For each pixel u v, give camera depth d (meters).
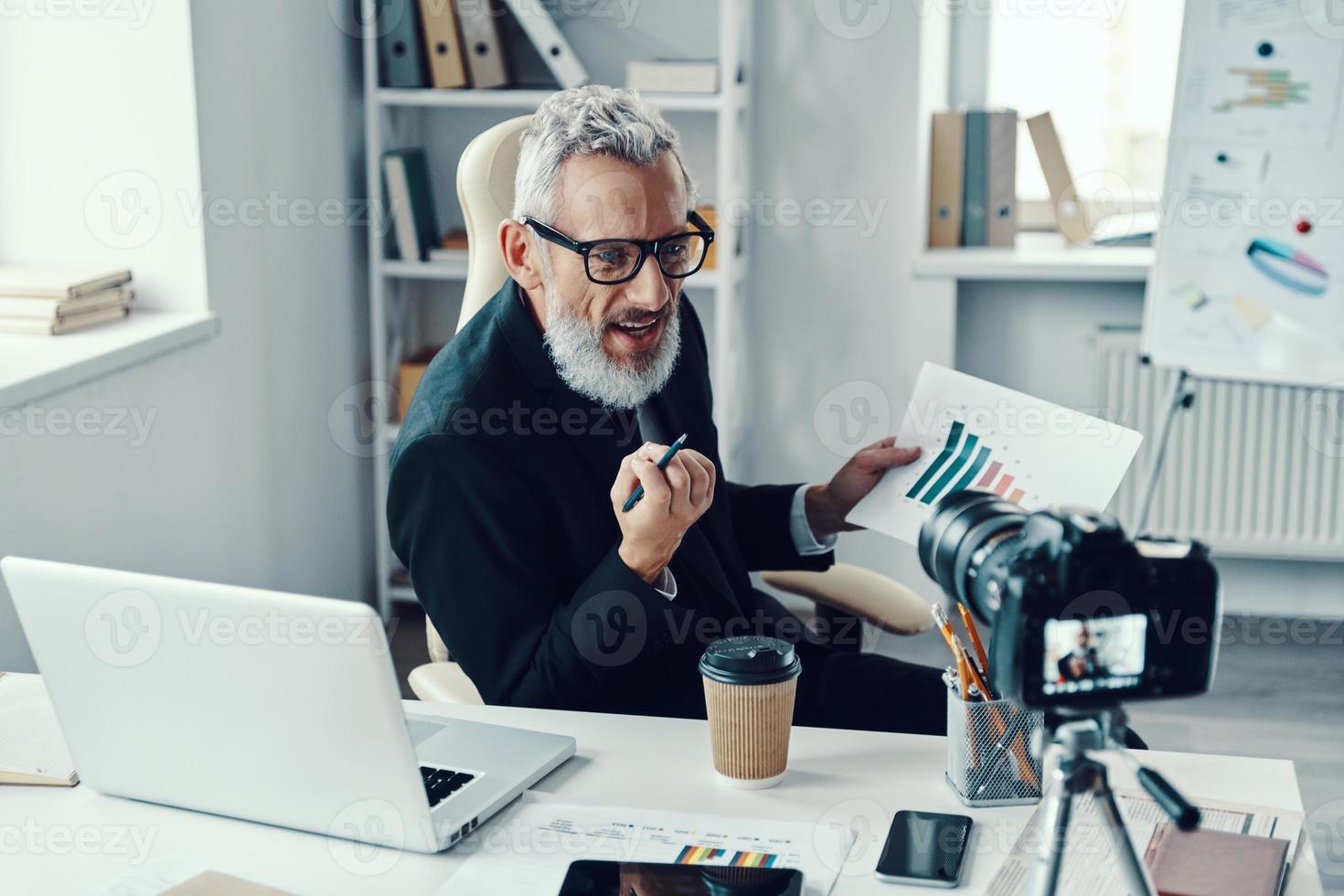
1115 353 3.04
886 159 2.99
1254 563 3.18
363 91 2.92
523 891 0.93
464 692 1.46
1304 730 2.56
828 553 1.73
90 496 1.95
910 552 3.13
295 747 0.99
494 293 1.67
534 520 1.44
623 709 1.46
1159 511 3.11
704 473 1.25
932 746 1.16
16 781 1.11
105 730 1.06
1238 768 1.10
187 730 1.02
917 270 3.01
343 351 2.88
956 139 3.08
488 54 2.80
